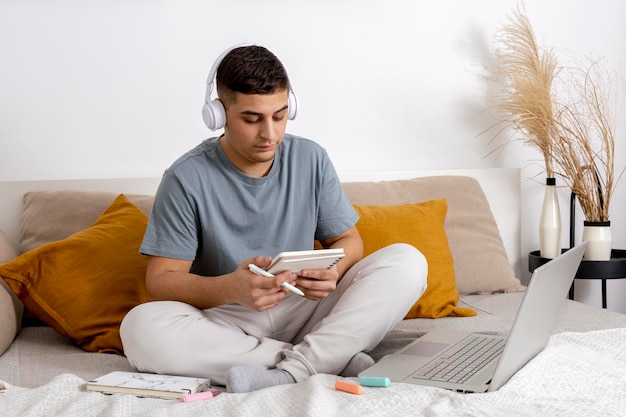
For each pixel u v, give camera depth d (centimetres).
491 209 286
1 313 195
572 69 299
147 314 168
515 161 298
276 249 190
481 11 290
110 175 263
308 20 276
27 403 143
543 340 162
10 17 254
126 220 222
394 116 286
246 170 188
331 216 198
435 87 289
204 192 185
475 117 292
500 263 255
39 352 197
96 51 260
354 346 164
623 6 303
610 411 131
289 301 185
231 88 171
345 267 189
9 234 247
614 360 162
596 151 301
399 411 132
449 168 292
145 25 263
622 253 295
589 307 229
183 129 268
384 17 282
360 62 281
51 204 239
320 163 198
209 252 188
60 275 204
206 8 268
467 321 214
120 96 263
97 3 259
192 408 137
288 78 182
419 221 238
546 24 297
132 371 175
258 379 151
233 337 168
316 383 141
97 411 138
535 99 274
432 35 287
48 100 258
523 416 128
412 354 167
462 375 151
